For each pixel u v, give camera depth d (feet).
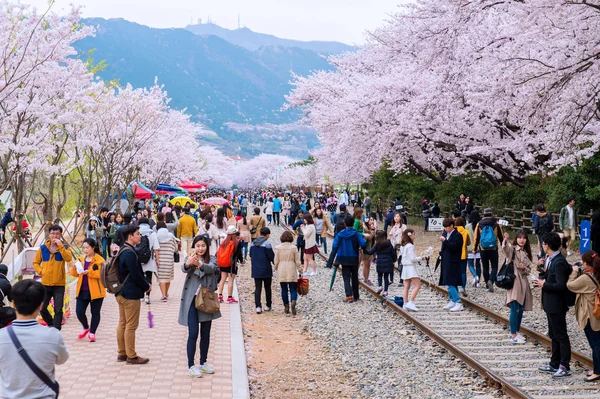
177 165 176.96
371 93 92.58
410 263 43.88
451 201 104.58
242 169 580.30
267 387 27.50
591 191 67.62
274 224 141.28
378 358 32.01
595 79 46.42
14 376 13.99
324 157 144.36
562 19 45.01
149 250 44.32
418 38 73.56
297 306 48.37
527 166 90.38
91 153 75.31
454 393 25.81
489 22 71.67
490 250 50.16
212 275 26.78
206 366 26.76
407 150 100.58
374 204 156.87
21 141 47.16
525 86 50.55
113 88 90.94
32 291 14.58
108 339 33.27
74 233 70.69
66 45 51.13
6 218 65.46
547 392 25.27
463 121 80.94
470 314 42.14
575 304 27.86
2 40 44.50
